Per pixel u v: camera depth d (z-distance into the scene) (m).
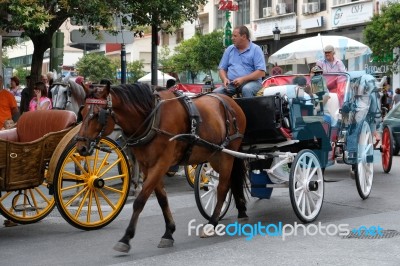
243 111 8.53
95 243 7.84
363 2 33.81
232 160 8.27
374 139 12.75
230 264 6.68
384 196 10.72
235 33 9.25
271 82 11.35
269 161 8.81
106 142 8.77
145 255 7.16
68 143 8.28
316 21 36.56
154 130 7.13
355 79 10.67
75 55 53.03
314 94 9.45
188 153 7.50
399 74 32.31
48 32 15.50
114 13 14.21
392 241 7.60
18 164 8.08
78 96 10.73
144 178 7.62
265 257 6.95
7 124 12.31
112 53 59.47
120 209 8.93
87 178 8.63
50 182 8.22
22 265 6.88
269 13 40.06
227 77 9.43
